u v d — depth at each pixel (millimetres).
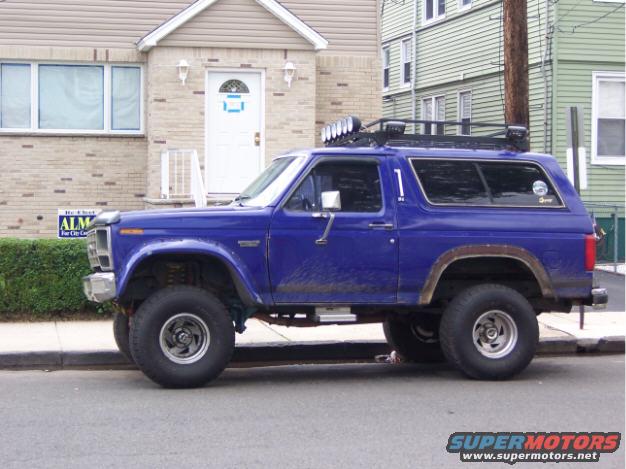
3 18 16359
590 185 20531
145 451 6367
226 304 9125
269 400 8141
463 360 9008
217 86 16375
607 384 9031
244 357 10484
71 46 16578
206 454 6293
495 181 9289
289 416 7480
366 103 17578
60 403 7957
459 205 9117
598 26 20453
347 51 17516
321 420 7344
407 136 9383
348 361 10766
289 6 17344
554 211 9305
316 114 17391
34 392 8469
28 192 16578
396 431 6988
